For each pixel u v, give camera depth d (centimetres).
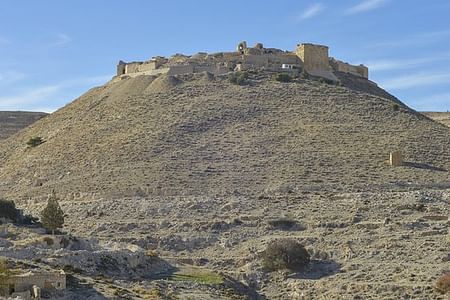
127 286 10756
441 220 14825
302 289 12888
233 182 17912
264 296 12875
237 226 15412
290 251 13600
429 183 17512
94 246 12825
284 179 17838
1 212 13838
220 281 12281
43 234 12950
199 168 18725
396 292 12062
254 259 13912
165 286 11250
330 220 15212
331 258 13862
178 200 16738
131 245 13838
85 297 9525
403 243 13825
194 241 14938
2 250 11012
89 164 19838
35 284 9288
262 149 19575
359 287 12419
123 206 16650
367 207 15575
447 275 12000
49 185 19138
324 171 18238
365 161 18788
